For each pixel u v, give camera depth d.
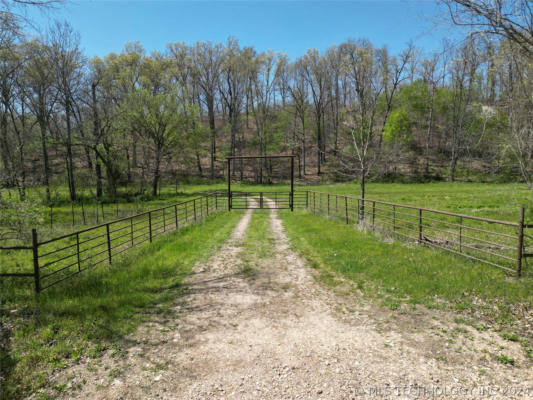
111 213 21.80
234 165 52.34
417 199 22.23
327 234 10.27
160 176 35.53
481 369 3.22
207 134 42.12
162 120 32.34
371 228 10.64
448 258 6.75
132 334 4.16
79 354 3.66
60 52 27.09
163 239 10.26
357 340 3.90
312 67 47.75
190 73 51.12
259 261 7.75
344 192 30.28
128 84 40.38
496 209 15.46
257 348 3.79
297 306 5.03
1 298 5.23
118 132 29.53
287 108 54.75
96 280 6.20
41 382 3.17
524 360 3.34
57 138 28.42
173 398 2.94
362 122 12.76
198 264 7.54
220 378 3.22
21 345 3.82
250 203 25.25
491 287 5.09
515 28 4.37
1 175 11.22
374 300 5.09
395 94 13.56
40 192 27.50
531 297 4.70
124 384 3.15
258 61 48.16
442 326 4.14
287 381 3.15
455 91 37.72
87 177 30.56
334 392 2.96
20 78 26.28
